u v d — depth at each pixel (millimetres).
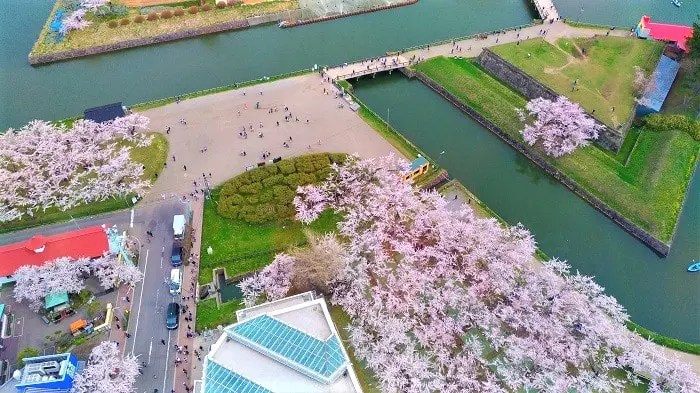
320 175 106500
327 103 126188
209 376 67750
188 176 107500
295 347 69875
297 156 111438
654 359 78812
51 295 83250
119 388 72625
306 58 145250
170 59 145875
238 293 89812
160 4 158625
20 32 153375
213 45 150625
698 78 125438
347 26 158500
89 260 87000
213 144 114562
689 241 100625
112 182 102500
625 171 109688
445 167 114688
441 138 121625
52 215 100062
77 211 100812
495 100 126312
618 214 103500
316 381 67375
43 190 101375
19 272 83812
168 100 126250
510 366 76500
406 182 102250
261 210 100062
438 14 165125
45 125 114188
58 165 104625
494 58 135000
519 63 131125
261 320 73562
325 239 91188
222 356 70688
